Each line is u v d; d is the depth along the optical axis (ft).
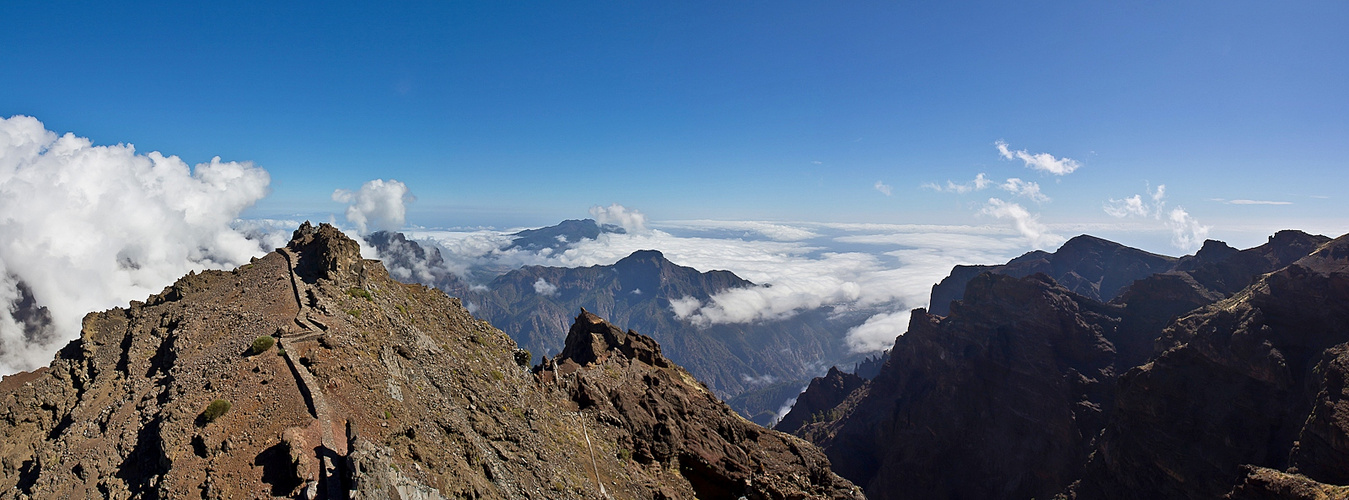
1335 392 307.78
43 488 113.80
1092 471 431.43
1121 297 621.72
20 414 145.48
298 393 116.16
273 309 162.09
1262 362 367.25
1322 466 295.48
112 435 120.37
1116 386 441.27
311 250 214.07
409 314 196.03
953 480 531.50
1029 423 512.22
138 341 166.61
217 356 135.23
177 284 205.05
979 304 640.99
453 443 127.03
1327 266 384.68
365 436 107.34
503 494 121.39
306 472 92.94
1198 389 392.27
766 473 230.07
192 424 108.27
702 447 224.12
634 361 266.36
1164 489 377.71
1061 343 543.80
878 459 607.78
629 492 170.50
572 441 177.88
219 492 91.91
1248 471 331.98
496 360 205.77
